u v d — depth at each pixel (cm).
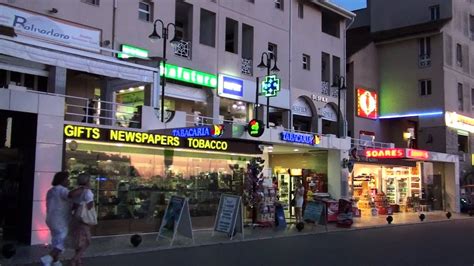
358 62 3597
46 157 1396
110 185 1549
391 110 3741
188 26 2275
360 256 1207
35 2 1719
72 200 913
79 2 1844
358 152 2662
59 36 1772
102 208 1525
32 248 1291
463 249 1366
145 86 1891
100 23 1902
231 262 1101
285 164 2577
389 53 3797
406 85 3700
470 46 3950
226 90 2370
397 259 1162
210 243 1430
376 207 2700
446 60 3616
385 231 1894
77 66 1595
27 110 1367
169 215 1447
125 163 1591
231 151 1836
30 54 1486
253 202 1833
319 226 1995
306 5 2922
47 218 889
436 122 3562
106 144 1538
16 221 1419
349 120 3478
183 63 2192
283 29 2739
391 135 3841
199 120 2298
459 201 3262
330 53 3088
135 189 1609
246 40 2578
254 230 1780
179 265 1058
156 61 1858
